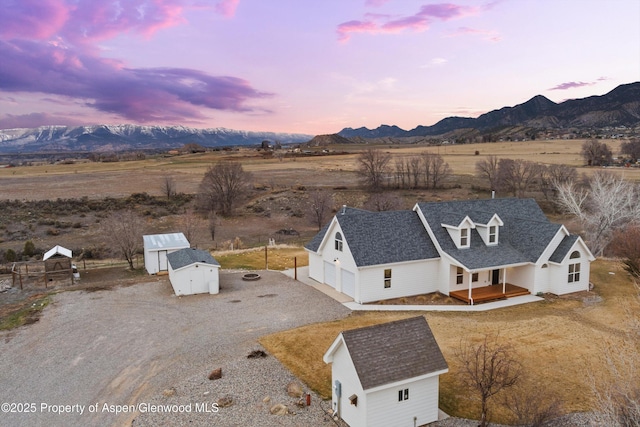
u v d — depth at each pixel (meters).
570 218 63.19
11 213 71.06
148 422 15.30
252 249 47.84
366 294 28.19
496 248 30.56
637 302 27.52
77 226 65.19
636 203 42.25
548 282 29.86
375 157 96.31
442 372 15.23
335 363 15.81
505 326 23.75
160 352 21.14
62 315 26.64
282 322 24.94
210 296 30.20
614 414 12.22
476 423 15.30
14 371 19.38
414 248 29.66
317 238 34.75
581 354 20.14
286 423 15.22
